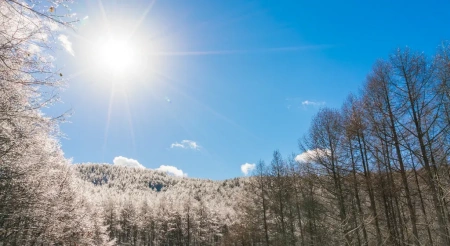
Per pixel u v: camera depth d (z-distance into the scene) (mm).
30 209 7699
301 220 23047
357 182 14031
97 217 26844
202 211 68125
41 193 8156
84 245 16844
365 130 13656
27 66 3715
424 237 10898
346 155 15023
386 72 12367
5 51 3502
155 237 70312
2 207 6969
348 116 15109
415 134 11078
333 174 15703
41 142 6539
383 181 12656
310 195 19703
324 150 16234
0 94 4273
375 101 12586
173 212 67062
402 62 11766
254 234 29797
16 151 5602
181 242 66938
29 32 3441
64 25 3199
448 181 9398
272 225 25938
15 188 6930
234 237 34812
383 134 12445
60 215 10867
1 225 8539
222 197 126188
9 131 4973
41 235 10312
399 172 11414
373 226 12477
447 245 8492
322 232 17312
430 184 9672
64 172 14133
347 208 14367
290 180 23594
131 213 72562
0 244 9148
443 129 10227
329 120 16562
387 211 12023
